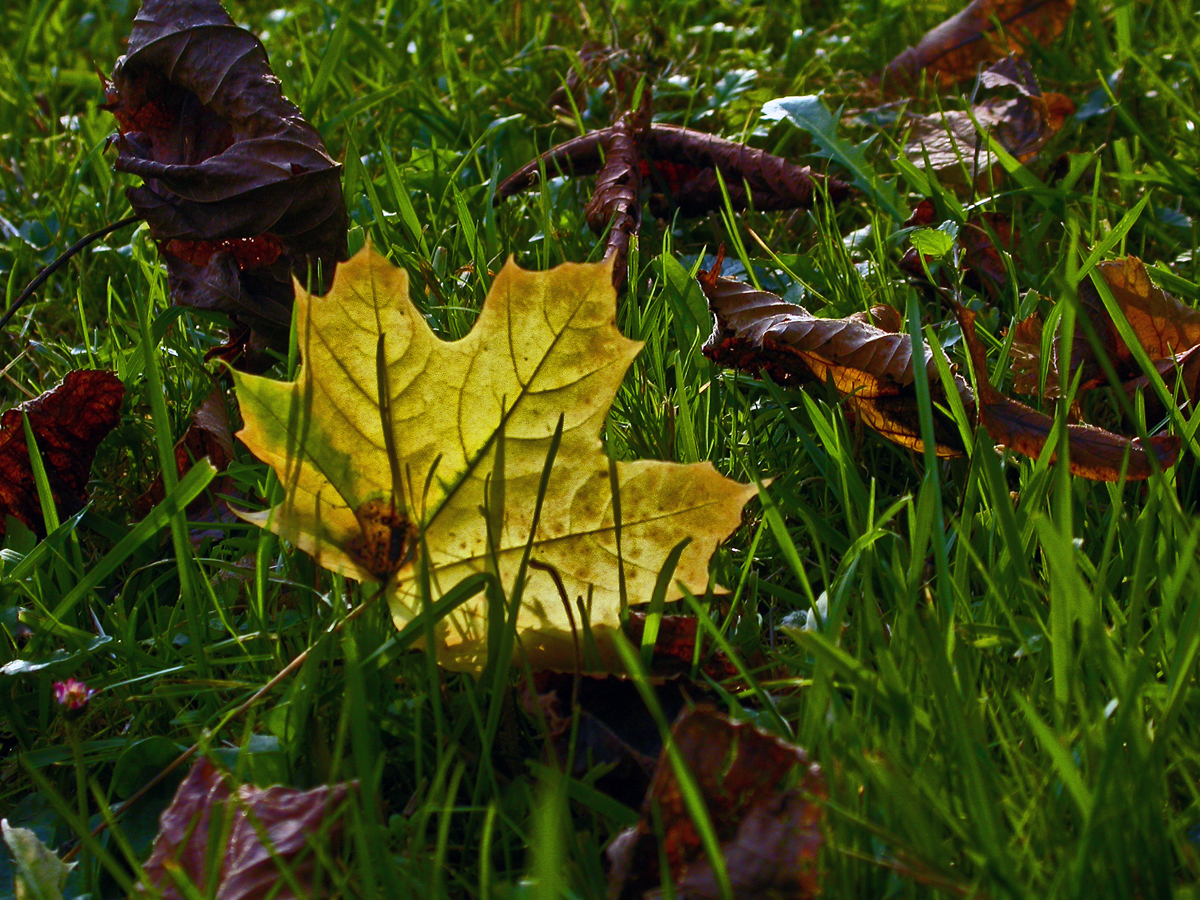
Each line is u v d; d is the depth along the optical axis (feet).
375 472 2.19
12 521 2.43
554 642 2.21
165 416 2.29
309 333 2.14
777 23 4.84
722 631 2.27
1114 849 1.96
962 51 4.01
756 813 2.00
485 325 2.15
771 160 3.18
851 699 2.21
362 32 4.12
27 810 2.19
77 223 3.45
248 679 2.31
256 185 2.59
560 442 2.19
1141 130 3.22
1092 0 4.06
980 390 2.39
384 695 2.21
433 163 3.45
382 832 2.02
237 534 2.54
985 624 2.17
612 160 3.10
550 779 1.98
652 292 2.77
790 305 2.56
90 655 2.32
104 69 4.99
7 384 2.88
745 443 2.57
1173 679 2.07
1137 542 2.29
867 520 2.31
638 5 4.96
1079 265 2.67
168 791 2.18
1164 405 2.48
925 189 3.08
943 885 1.94
